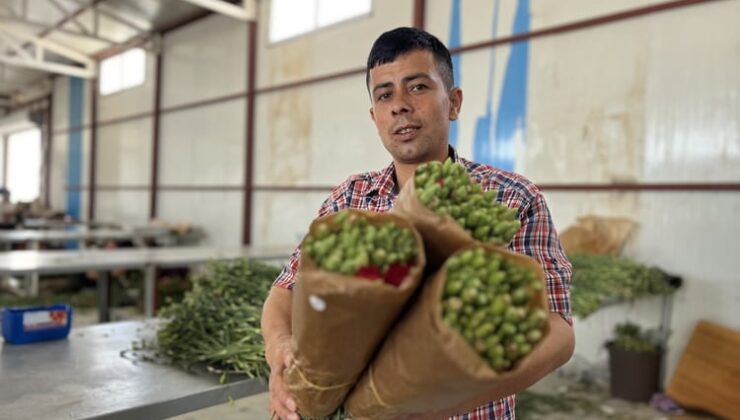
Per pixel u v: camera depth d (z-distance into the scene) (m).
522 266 0.73
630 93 4.09
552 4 4.50
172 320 2.04
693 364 3.62
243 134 7.55
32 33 9.96
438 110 1.18
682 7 3.81
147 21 8.57
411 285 0.69
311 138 6.63
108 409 1.43
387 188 1.29
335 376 0.83
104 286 4.54
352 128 6.16
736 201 3.61
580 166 4.37
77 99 11.63
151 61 9.29
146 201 9.57
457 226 0.75
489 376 0.66
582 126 4.35
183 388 1.61
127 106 10.02
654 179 3.98
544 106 4.57
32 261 4.04
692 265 3.82
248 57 7.39
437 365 0.68
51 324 2.07
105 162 10.78
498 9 4.85
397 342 0.74
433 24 5.33
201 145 8.30
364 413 0.86
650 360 3.79
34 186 15.42
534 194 1.15
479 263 0.71
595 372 4.32
